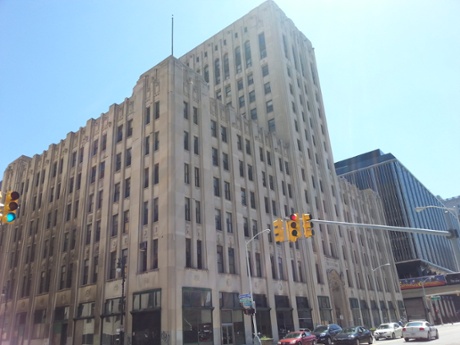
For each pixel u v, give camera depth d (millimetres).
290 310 42812
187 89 40656
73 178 47125
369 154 132250
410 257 110812
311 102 66938
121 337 28328
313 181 58625
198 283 33125
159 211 34219
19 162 57344
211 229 36812
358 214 74125
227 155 43812
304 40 73062
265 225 44656
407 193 123000
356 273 62812
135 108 41500
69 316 38125
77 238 41625
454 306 117438
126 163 40188
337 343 31047
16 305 45812
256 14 66438
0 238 53875
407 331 31672
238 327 36031
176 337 29312
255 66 63281
